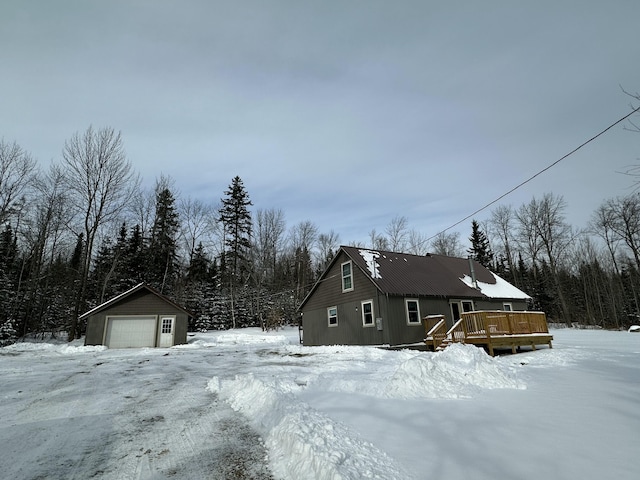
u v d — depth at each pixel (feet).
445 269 76.23
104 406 22.53
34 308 108.37
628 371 25.75
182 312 88.22
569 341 58.90
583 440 13.23
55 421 19.25
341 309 69.00
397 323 59.21
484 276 79.71
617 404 17.31
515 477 10.72
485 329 43.21
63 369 40.81
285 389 23.30
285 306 140.87
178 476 12.42
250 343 89.51
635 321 137.90
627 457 11.64
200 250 154.61
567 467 11.20
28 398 24.97
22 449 15.08
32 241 109.09
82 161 99.09
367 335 62.03
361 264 64.64
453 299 66.69
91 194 100.32
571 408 17.15
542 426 14.92
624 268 146.82
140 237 135.44
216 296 138.82
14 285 108.78
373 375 28.99
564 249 141.28
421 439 14.15
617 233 118.52
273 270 165.27
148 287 85.35
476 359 25.27
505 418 16.21
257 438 16.08
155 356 57.21
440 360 24.90
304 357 49.98
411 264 72.95
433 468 11.51
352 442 13.55
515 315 45.93
